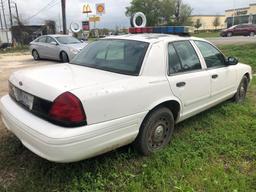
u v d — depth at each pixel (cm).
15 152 355
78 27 1627
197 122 469
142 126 336
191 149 375
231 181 307
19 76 332
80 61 396
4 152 356
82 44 1265
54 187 292
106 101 286
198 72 412
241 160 354
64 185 295
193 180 308
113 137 296
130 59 348
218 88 466
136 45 363
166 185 297
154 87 334
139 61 340
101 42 411
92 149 278
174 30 454
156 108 347
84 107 270
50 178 306
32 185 292
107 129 287
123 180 307
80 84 287
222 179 309
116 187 295
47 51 1334
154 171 317
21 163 333
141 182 301
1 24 4816
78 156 270
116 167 326
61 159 262
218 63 476
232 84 516
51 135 259
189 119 482
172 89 359
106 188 294
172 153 360
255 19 4906
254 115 508
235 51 1537
